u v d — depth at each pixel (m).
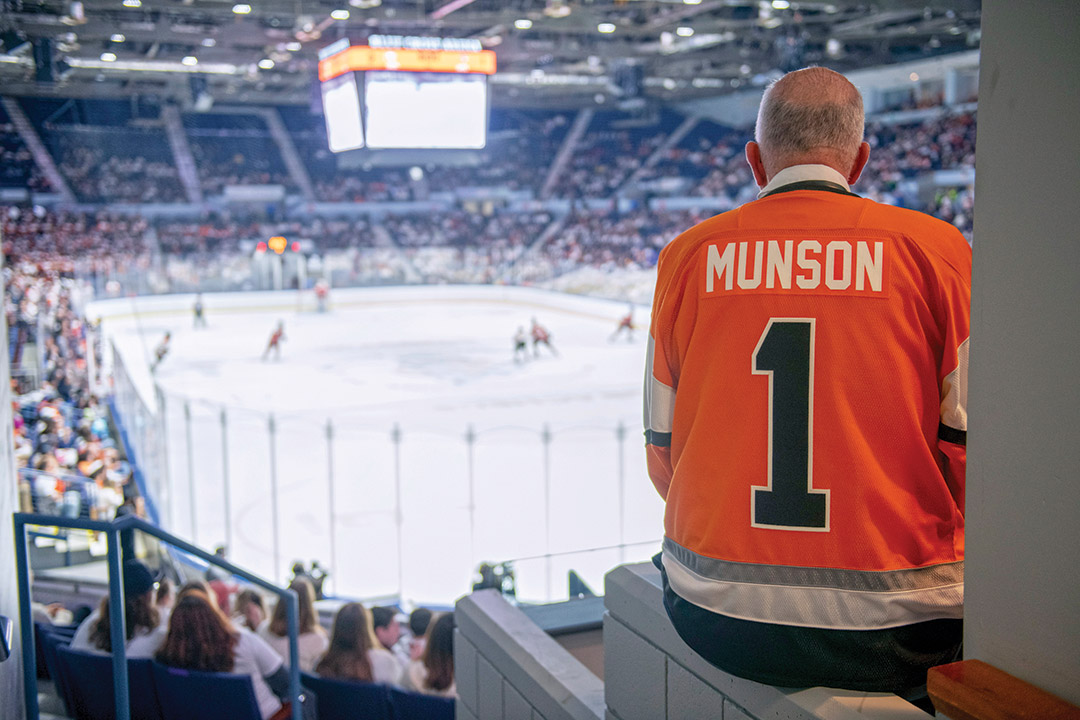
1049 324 1.12
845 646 1.51
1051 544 1.14
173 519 12.80
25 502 11.59
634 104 32.69
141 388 19.61
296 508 13.05
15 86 37.62
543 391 20.44
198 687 3.88
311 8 21.94
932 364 1.51
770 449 1.54
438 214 44.66
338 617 5.43
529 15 23.45
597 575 4.28
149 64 30.81
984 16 1.17
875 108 36.25
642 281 32.94
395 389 21.00
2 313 2.53
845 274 1.52
